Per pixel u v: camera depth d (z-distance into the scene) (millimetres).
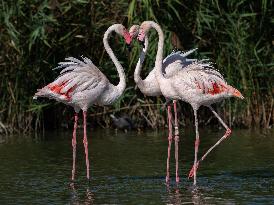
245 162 13055
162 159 13516
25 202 10289
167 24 16906
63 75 11844
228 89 11492
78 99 11906
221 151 14227
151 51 16375
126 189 11102
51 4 16406
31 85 17047
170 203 10133
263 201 10133
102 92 12062
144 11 16531
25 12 16594
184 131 17016
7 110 16969
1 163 13219
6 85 16844
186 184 11430
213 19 16875
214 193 10734
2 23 16391
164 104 17172
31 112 17062
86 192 10922
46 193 10867
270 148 14391
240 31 17000
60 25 17047
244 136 16062
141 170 12555
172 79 11672
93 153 14227
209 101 11633
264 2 16703
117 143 15391
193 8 16969
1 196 10672
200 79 11461
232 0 16969
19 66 16828
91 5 17000
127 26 17094
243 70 17156
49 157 13844
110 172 12414
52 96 11922
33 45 16953
